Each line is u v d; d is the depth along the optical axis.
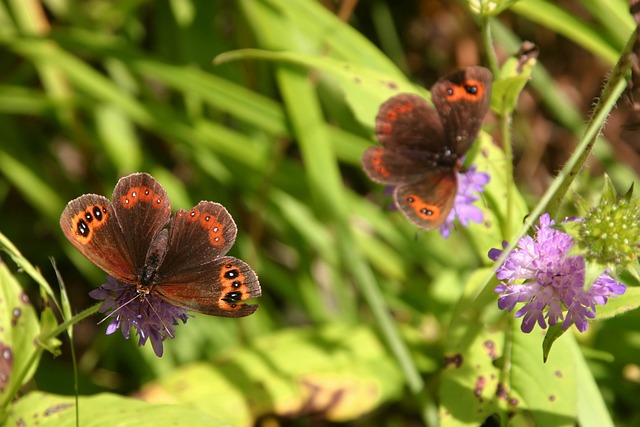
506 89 0.48
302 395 0.56
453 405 0.50
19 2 0.64
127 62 0.61
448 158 0.48
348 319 0.63
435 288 0.61
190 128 0.63
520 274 0.46
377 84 0.52
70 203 0.44
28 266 0.47
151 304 0.44
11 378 0.50
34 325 0.50
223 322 0.62
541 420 0.49
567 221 0.46
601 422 0.50
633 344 0.56
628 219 0.45
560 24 0.60
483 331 0.50
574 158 0.46
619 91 0.46
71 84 0.64
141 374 0.61
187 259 0.44
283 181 0.64
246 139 0.64
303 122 0.60
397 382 0.57
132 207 0.45
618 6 0.59
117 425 0.48
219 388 0.55
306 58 0.53
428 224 0.47
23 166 0.64
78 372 0.61
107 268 0.44
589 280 0.45
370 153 0.48
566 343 0.50
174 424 0.48
